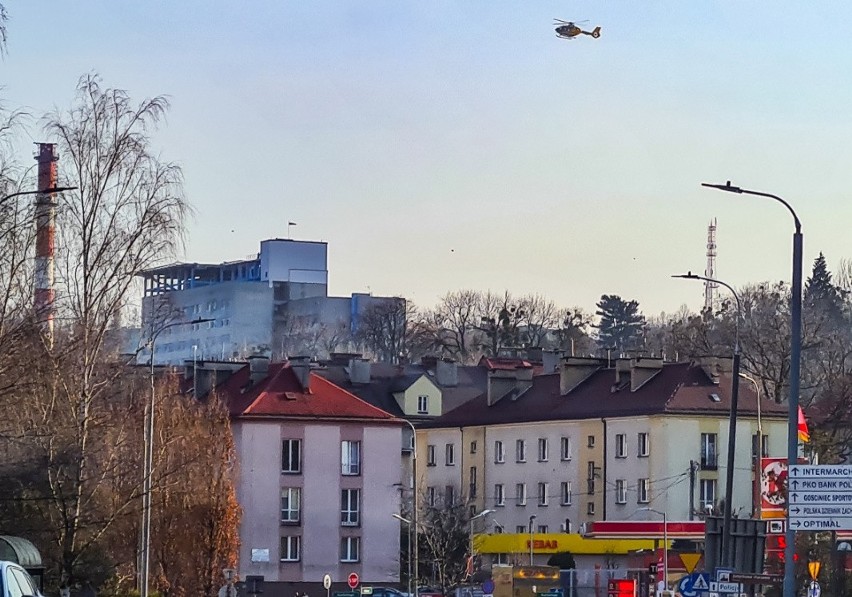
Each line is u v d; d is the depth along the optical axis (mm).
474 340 188375
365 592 90062
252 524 99688
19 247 50812
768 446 109625
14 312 50625
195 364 107188
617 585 65875
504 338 179500
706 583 43188
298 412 101938
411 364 156625
